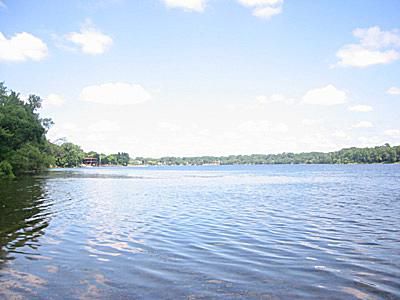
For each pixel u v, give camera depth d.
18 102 95.81
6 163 75.69
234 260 12.43
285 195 38.84
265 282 10.22
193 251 13.65
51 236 16.31
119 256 12.90
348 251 13.70
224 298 9.08
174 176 99.88
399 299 9.05
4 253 13.25
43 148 102.81
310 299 9.05
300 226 19.12
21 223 19.81
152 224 19.66
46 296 9.15
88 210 25.56
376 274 10.96
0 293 9.34
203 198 35.44
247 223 20.06
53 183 58.59
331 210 25.83
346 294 9.37
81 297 9.09
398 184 57.47
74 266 11.66
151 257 12.78
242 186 55.09
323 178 81.25
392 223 20.14
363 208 27.08
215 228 18.47
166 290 9.59
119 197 36.16
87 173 118.44
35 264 11.86
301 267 11.64
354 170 143.88
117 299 8.97
